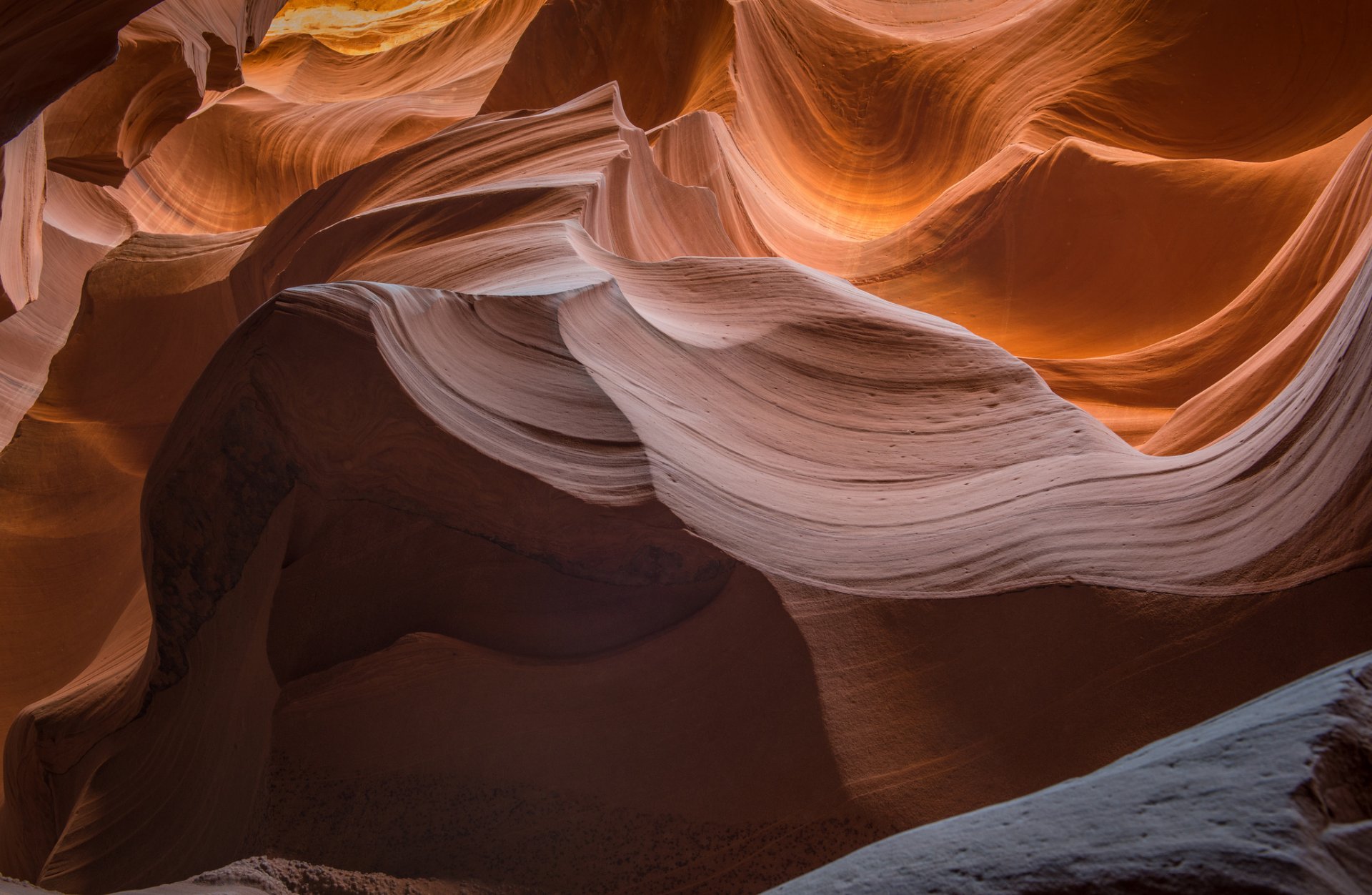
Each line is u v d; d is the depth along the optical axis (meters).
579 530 3.79
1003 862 1.44
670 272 5.43
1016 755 3.49
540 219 5.80
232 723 4.29
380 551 4.06
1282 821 1.25
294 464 3.99
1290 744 1.40
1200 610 3.47
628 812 3.65
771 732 3.64
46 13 3.21
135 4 3.60
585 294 4.32
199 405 4.05
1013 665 3.61
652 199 7.98
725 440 4.25
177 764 4.63
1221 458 3.91
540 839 3.67
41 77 3.60
